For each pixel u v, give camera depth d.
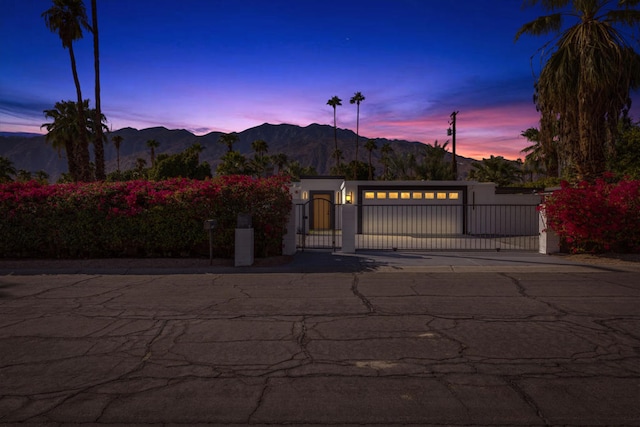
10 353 4.75
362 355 4.64
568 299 7.38
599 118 15.59
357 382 3.93
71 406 3.49
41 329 5.64
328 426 3.15
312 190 25.58
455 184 23.16
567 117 16.45
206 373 4.16
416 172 32.81
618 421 3.21
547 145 17.78
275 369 4.25
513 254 13.27
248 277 9.67
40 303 7.14
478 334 5.39
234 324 5.87
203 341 5.14
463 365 4.34
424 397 3.62
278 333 5.46
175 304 7.05
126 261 11.55
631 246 12.65
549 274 10.00
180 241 12.04
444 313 6.44
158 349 4.86
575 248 12.96
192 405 3.49
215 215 11.90
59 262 11.48
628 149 20.55
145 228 11.95
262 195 12.01
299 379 4.01
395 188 23.23
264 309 6.71
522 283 8.87
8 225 11.88
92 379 4.03
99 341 5.15
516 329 5.60
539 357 4.57
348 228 13.75
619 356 4.59
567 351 4.75
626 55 15.20
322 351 4.78
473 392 3.71
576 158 16.22
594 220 12.23
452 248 15.44
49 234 11.89
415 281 9.12
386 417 3.28
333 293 7.91
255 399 3.59
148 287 8.53
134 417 3.30
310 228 25.42
